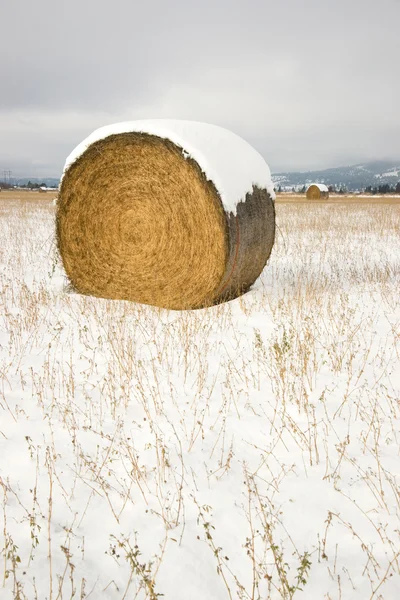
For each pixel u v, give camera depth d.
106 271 8.19
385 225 16.92
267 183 7.85
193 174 7.05
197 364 5.35
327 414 4.22
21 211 23.48
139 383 4.65
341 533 2.96
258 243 7.76
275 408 4.13
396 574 2.65
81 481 3.44
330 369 5.12
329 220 18.48
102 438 3.94
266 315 6.96
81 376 5.09
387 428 4.01
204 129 7.33
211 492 3.32
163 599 2.56
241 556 2.81
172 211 7.43
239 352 5.66
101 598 2.55
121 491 3.33
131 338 6.04
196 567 2.74
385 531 2.94
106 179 7.82
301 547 2.86
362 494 3.27
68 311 7.35
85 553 2.84
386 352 5.51
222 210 6.92
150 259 7.80
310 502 3.21
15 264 10.42
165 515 3.11
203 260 7.34
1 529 2.99
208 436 3.96
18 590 2.40
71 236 8.26
